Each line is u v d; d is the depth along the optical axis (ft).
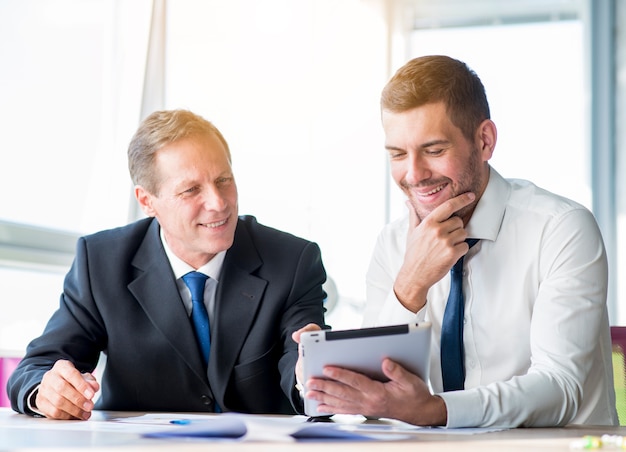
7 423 5.48
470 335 6.53
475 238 6.54
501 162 17.58
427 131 6.01
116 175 11.90
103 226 11.83
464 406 5.01
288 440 4.02
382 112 6.23
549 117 17.67
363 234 16.98
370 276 7.27
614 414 6.65
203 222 6.86
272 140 15.96
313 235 16.66
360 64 17.39
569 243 6.22
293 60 16.25
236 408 6.98
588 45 17.78
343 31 17.24
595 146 17.61
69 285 7.36
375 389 4.83
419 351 4.84
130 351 7.07
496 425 5.11
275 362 7.15
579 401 5.59
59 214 11.50
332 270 16.75
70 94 11.66
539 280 6.37
